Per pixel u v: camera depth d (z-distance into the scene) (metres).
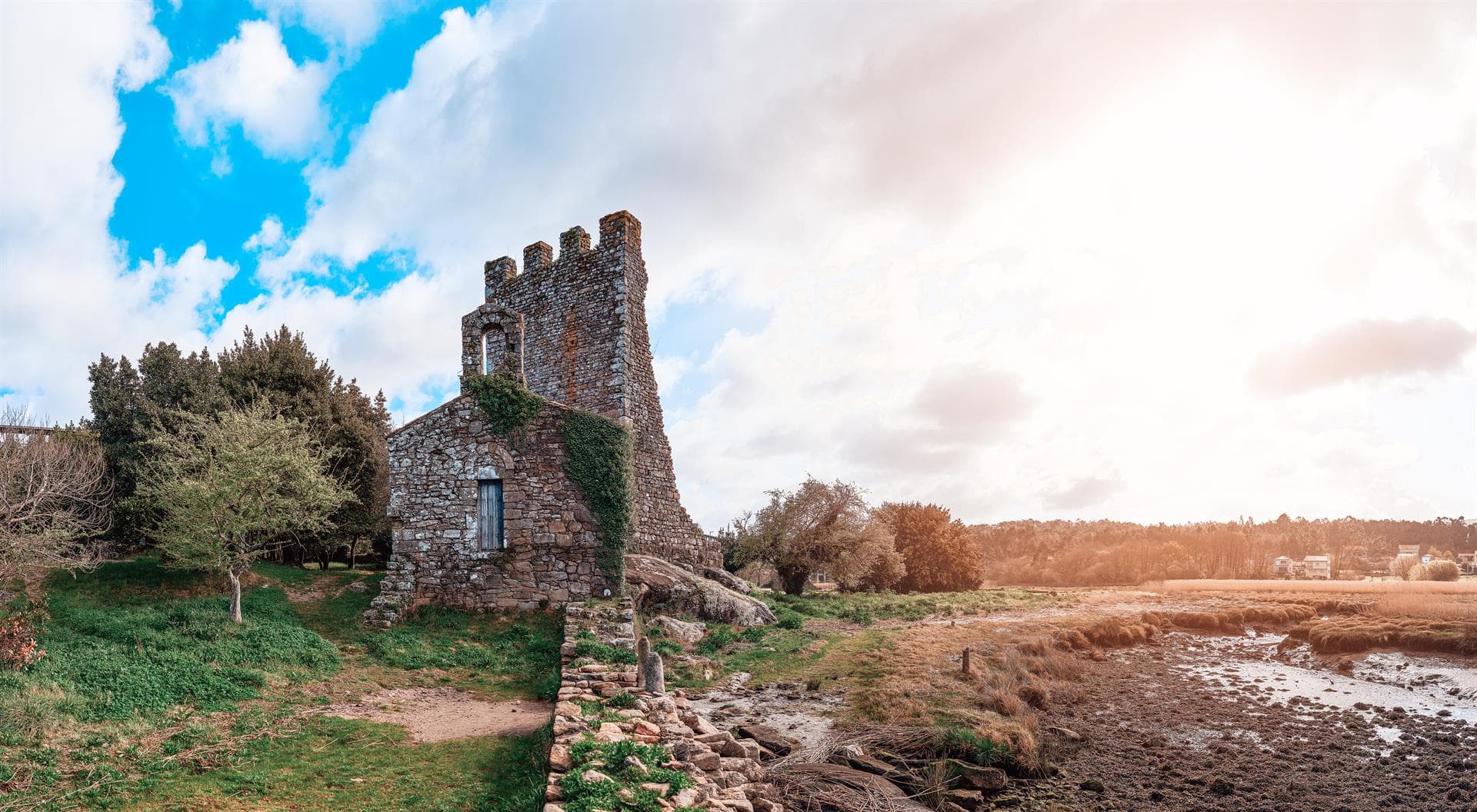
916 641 24.59
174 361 32.06
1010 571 111.75
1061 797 14.48
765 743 14.41
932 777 13.94
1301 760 17.00
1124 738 18.09
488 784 11.30
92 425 30.44
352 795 10.67
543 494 24.23
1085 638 28.91
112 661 15.13
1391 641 29.44
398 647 19.92
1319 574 79.62
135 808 9.65
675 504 33.19
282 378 32.66
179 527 21.12
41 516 20.55
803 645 23.27
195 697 14.35
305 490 22.59
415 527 24.52
